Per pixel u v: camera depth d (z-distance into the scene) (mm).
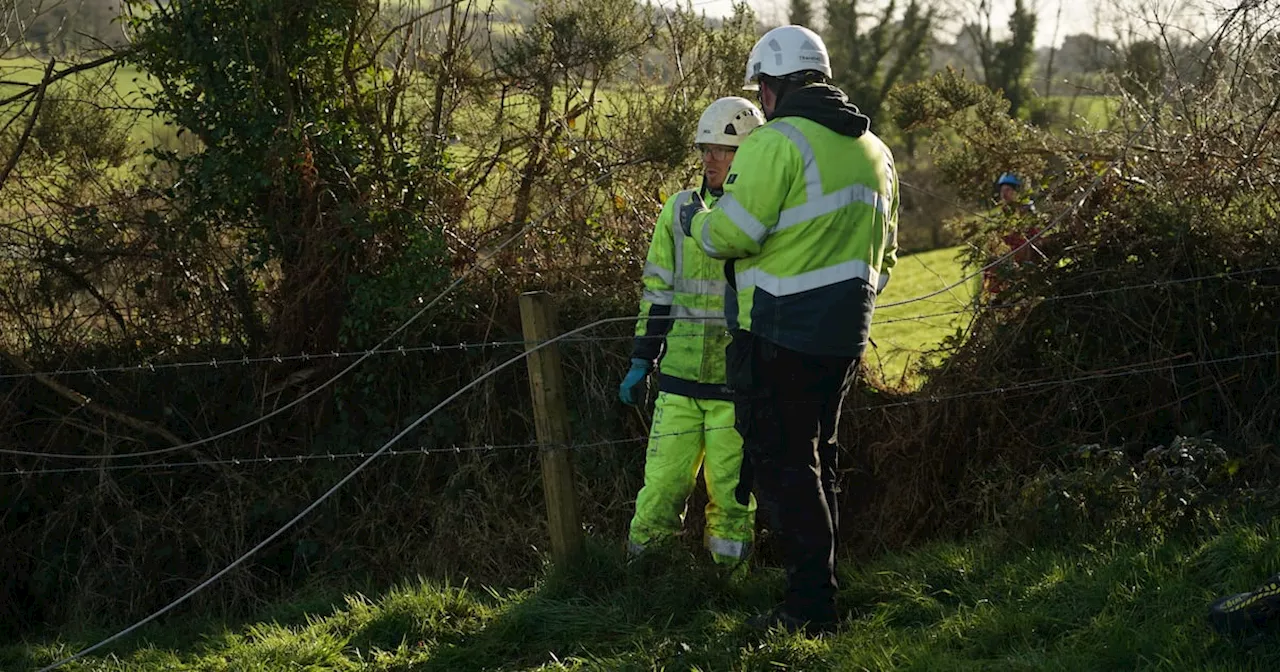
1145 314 6336
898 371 8359
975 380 6414
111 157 7031
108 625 6238
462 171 7203
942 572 4746
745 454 4633
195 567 6555
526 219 7109
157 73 6621
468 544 6395
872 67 33656
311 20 6527
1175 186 6570
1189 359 6277
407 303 6598
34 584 6430
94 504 6488
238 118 6535
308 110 6695
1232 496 4898
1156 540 4637
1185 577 4211
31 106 6938
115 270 6816
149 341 6855
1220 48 6961
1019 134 8047
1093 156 7141
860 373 6816
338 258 6750
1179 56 7219
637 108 7406
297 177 6641
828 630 4203
